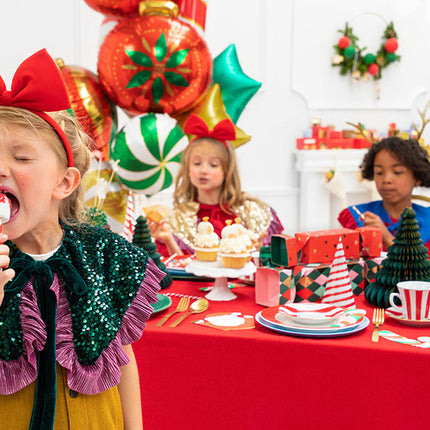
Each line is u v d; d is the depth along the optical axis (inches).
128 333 35.7
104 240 36.1
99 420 34.1
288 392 46.5
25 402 31.9
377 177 95.8
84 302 33.2
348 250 62.6
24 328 31.3
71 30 148.9
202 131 92.7
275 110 168.1
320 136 163.3
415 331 49.5
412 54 177.5
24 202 29.7
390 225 96.1
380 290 57.6
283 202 171.5
